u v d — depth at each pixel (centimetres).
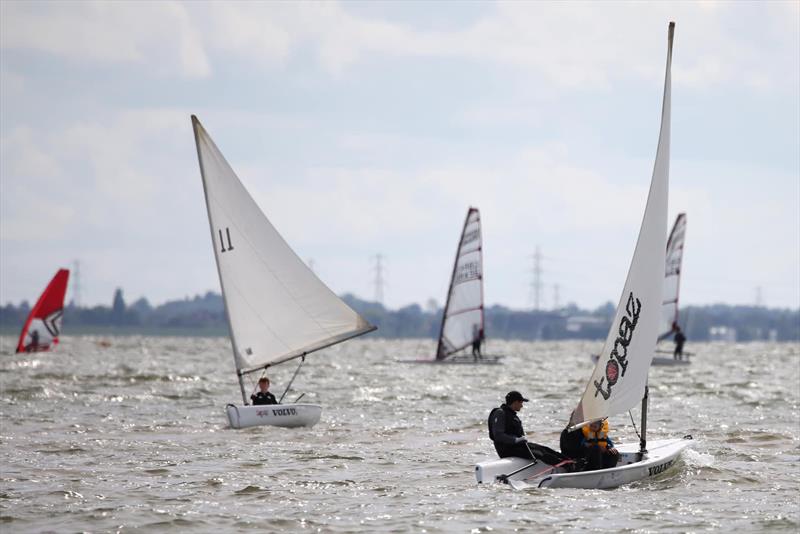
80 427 12238
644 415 8738
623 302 8462
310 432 11944
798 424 13012
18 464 9294
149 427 12306
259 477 8662
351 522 6950
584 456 8294
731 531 6688
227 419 13238
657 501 7600
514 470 8244
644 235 8581
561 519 7000
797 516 7094
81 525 6838
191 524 6900
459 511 7244
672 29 8844
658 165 8656
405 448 10606
